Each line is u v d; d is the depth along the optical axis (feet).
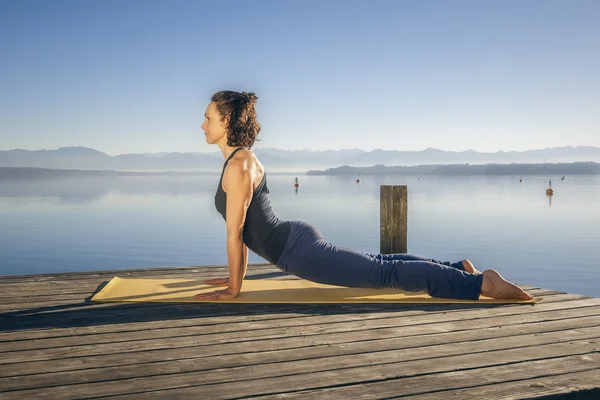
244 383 6.31
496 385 6.27
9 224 81.56
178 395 5.93
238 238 10.32
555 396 6.03
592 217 94.73
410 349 7.61
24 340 7.95
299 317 9.40
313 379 6.44
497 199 160.15
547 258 47.01
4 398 5.79
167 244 55.36
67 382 6.29
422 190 239.91
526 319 9.32
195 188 298.97
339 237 58.95
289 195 179.52
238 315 9.52
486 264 43.50
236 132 10.32
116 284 12.11
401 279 10.39
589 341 8.04
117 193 221.25
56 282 12.62
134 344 7.78
